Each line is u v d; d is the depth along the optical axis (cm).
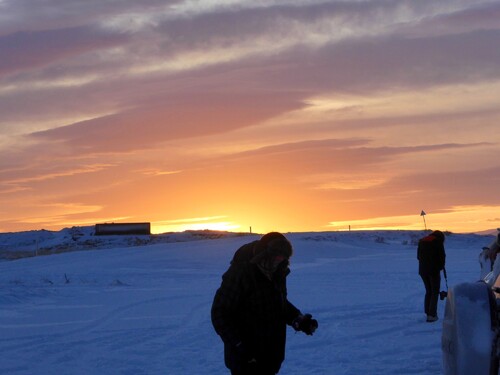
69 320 1580
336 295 2009
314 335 1328
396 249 5138
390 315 1583
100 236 6994
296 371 1034
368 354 1147
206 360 1124
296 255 4512
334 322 1481
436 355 1133
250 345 670
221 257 4256
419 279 2556
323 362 1094
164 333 1388
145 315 1647
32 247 6750
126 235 6994
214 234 6650
